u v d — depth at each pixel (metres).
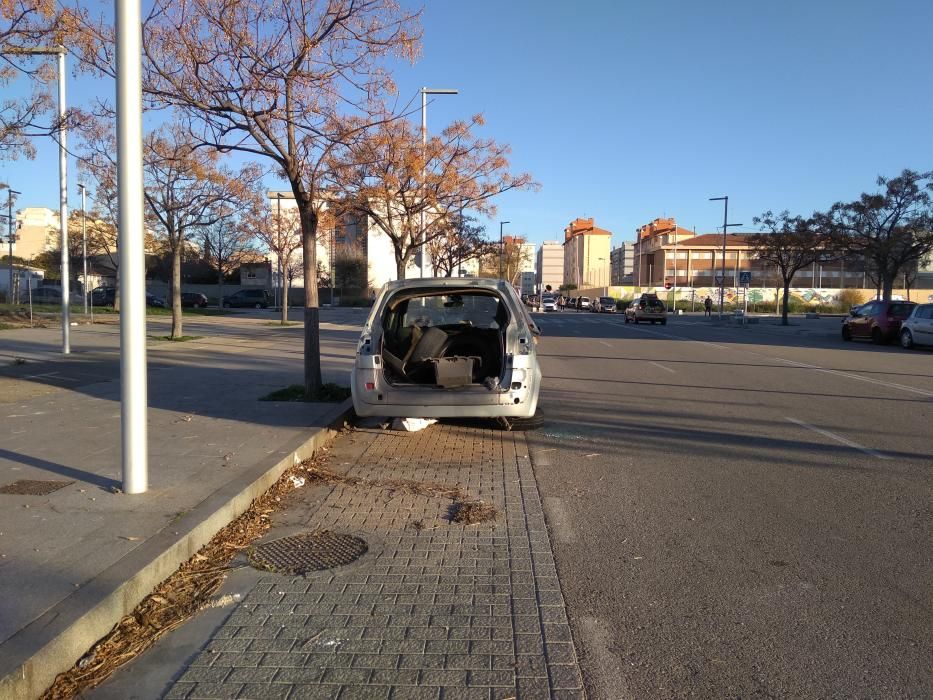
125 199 5.32
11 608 3.59
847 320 27.39
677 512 5.79
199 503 5.32
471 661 3.49
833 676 3.36
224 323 33.38
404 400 7.75
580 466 7.32
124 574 4.02
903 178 32.31
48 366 14.30
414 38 9.11
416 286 8.22
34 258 74.31
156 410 9.41
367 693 3.21
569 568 4.64
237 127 9.25
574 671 3.40
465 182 15.73
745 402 11.23
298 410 9.40
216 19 8.23
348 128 10.69
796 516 5.67
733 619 3.93
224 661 3.48
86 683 3.29
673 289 72.12
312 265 10.14
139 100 5.26
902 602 4.13
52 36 9.05
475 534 5.30
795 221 38.62
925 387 12.96
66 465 6.43
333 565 4.69
